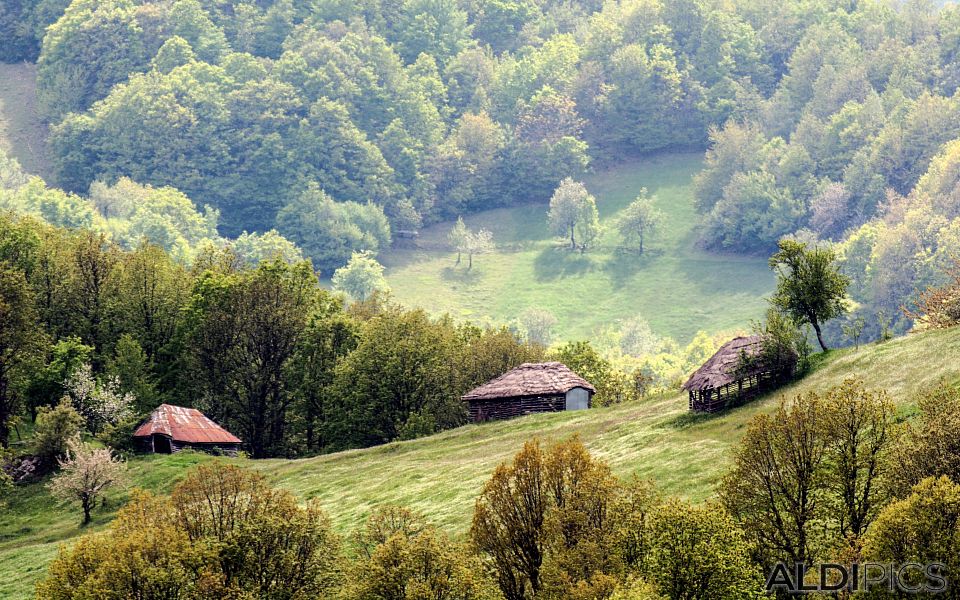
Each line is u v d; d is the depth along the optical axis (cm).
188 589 4688
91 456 8719
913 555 3678
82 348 11412
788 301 7606
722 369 7262
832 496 4291
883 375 6278
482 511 4809
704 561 3944
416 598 4394
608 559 4338
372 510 7125
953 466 4078
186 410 10762
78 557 4872
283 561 4991
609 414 8519
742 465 4431
